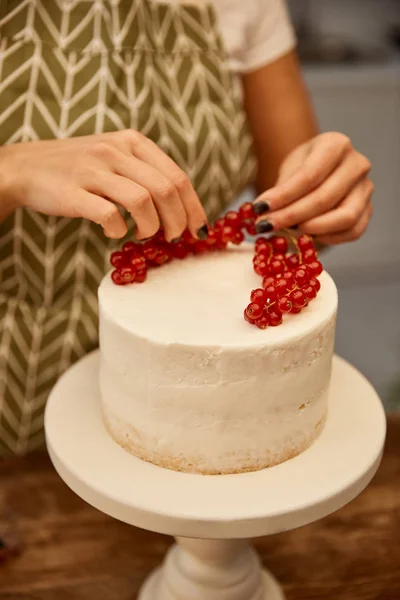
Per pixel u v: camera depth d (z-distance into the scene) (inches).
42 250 29.0
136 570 26.3
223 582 24.6
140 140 23.0
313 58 84.4
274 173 36.1
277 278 21.8
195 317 21.6
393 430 31.7
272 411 21.2
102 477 21.4
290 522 20.3
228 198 32.8
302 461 22.0
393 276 94.5
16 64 27.3
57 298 30.2
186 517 19.9
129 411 22.0
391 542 27.3
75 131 28.0
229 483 21.2
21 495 28.7
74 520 27.9
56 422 23.8
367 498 28.9
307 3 91.9
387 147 85.4
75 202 22.4
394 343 83.7
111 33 28.1
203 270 24.4
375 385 75.1
